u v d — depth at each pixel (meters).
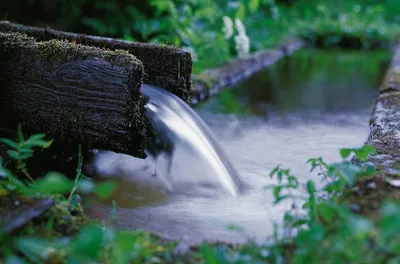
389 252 1.98
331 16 12.43
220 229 2.80
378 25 11.16
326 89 6.38
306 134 4.63
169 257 2.20
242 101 5.70
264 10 11.16
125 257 1.79
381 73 7.53
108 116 3.08
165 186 3.39
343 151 2.58
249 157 4.03
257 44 8.36
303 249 2.01
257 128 4.77
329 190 2.55
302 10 12.75
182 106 3.65
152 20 7.58
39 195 2.43
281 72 7.39
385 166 2.88
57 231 2.32
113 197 3.24
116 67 3.01
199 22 7.58
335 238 2.04
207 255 1.91
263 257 2.16
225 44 7.07
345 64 8.27
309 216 2.43
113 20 8.44
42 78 3.26
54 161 3.55
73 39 3.90
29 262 2.08
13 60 3.36
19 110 3.41
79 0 8.45
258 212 3.05
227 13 8.53
